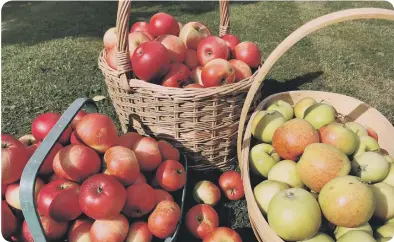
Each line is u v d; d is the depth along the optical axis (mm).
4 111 2912
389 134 2041
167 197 1711
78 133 1627
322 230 1617
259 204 1701
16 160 1540
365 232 1464
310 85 3229
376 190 1634
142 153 1773
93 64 3689
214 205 1983
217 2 5977
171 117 1943
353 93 3100
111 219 1472
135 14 5402
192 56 2262
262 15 5152
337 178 1513
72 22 5137
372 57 3748
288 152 1782
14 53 4109
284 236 1469
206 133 2018
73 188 1521
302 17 5051
